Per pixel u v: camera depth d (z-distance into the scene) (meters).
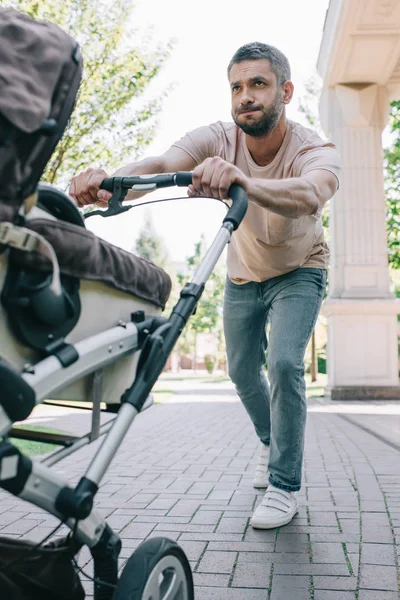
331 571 2.24
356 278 12.52
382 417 8.12
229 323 3.12
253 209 2.67
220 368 46.06
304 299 2.82
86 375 1.47
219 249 1.69
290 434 2.76
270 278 2.91
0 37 1.18
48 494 1.24
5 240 1.16
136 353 1.70
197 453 5.06
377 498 3.29
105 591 1.44
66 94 1.29
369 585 2.11
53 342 1.32
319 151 2.49
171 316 1.56
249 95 2.44
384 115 13.05
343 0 10.30
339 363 12.18
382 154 12.95
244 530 2.74
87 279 1.41
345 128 12.88
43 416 8.10
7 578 1.22
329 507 3.11
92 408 1.50
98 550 1.39
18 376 1.15
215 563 2.33
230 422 7.73
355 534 2.66
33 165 1.21
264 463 3.56
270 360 2.76
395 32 11.02
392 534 2.65
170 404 11.17
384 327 12.19
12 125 1.15
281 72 2.48
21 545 1.28
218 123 2.90
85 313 1.44
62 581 1.33
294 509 2.84
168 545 1.47
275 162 2.67
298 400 2.75
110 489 3.65
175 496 3.44
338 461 4.49
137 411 1.43
